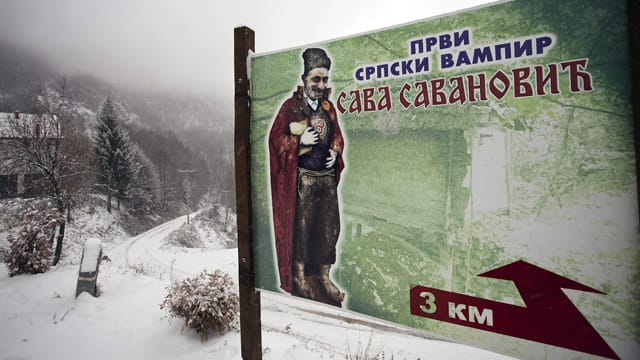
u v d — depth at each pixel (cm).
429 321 254
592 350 210
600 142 208
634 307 200
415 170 258
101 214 3184
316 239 296
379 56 271
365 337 752
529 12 223
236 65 323
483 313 238
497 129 233
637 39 193
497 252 233
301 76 301
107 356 508
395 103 265
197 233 3875
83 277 756
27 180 2364
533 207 224
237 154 323
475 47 238
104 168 3503
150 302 718
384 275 270
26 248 1034
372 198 274
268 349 530
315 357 513
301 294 303
